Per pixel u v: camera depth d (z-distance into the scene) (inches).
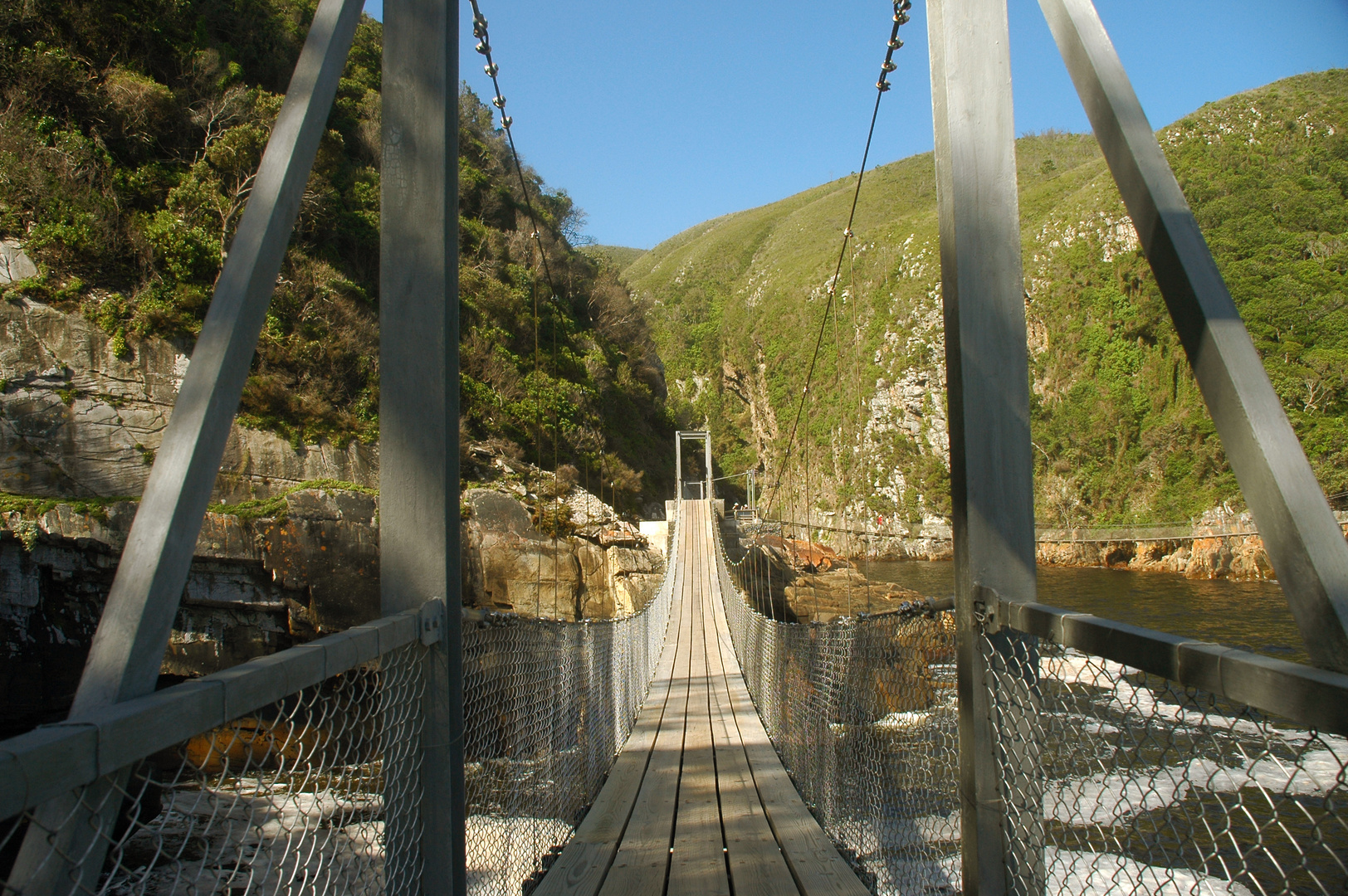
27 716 406.6
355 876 40.9
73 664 417.4
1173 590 975.0
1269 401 34.1
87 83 597.9
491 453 758.5
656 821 120.3
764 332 2780.5
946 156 57.2
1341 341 1111.0
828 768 118.0
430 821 52.2
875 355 2217.0
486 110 1366.9
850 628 99.3
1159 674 33.3
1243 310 1211.2
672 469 1421.0
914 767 76.3
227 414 37.3
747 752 175.3
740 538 1219.9
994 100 56.2
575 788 126.3
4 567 399.9
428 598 53.8
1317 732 26.8
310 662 36.3
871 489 2055.9
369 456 591.2
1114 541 1352.1
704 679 308.0
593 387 1125.7
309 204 735.1
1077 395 1665.8
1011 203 55.5
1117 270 1686.8
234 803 31.9
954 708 69.6
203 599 448.8
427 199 56.1
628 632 211.9
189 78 683.4
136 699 27.6
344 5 49.6
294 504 475.5
